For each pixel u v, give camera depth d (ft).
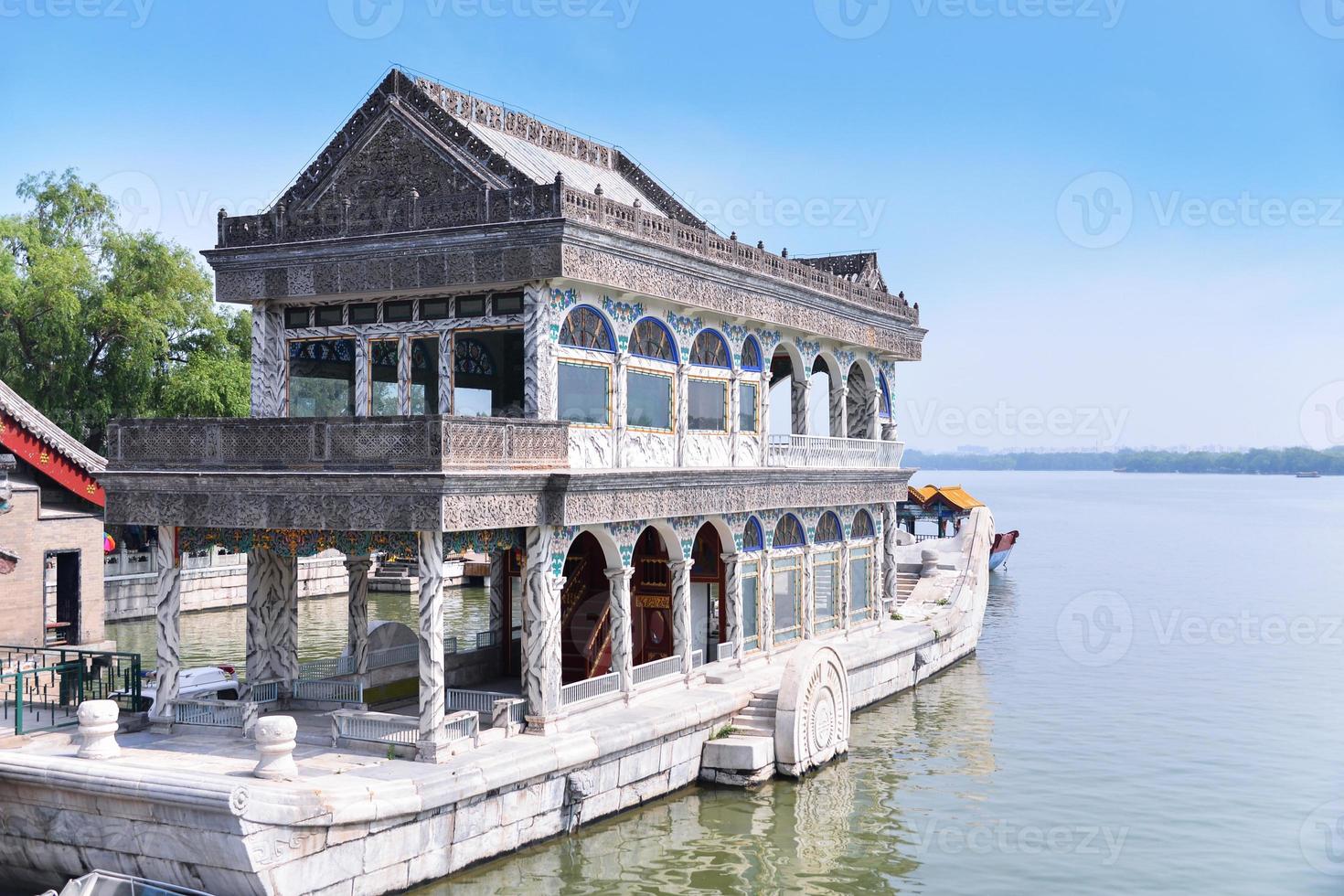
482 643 105.60
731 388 106.93
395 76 88.22
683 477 95.14
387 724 74.49
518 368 93.35
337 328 89.97
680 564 98.99
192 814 60.80
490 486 75.41
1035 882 76.23
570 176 102.01
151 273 185.57
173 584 81.00
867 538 135.74
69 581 127.03
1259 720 120.06
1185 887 75.97
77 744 72.18
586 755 79.15
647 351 95.25
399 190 88.02
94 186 190.49
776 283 109.19
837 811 88.22
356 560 93.61
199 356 186.60
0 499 102.58
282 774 64.75
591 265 83.35
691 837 81.51
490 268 82.02
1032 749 107.86
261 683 86.43
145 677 91.20
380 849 65.36
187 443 79.15
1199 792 95.50
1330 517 521.65
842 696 103.35
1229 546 342.44
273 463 76.69
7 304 171.73
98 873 60.34
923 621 144.46
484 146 84.69
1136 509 599.98
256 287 88.89
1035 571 267.39
